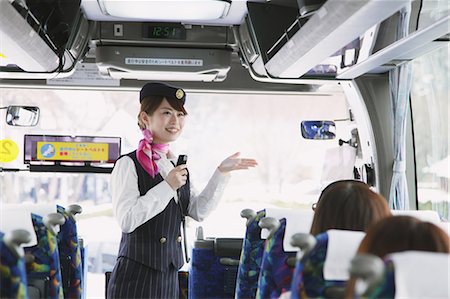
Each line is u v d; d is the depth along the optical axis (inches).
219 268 188.4
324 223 104.8
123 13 196.1
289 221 115.3
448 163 209.6
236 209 327.9
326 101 246.1
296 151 382.9
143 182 166.4
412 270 59.6
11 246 83.9
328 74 210.4
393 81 207.3
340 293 81.3
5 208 120.7
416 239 71.9
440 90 209.0
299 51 169.8
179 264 173.0
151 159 169.5
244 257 134.6
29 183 340.2
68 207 142.0
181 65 215.0
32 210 134.3
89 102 296.8
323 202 106.3
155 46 214.2
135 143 267.3
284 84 237.5
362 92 215.5
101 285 289.6
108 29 209.6
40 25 172.9
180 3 184.9
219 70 217.3
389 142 216.5
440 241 71.9
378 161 216.7
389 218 75.2
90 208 347.6
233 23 211.2
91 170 232.1
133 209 160.1
